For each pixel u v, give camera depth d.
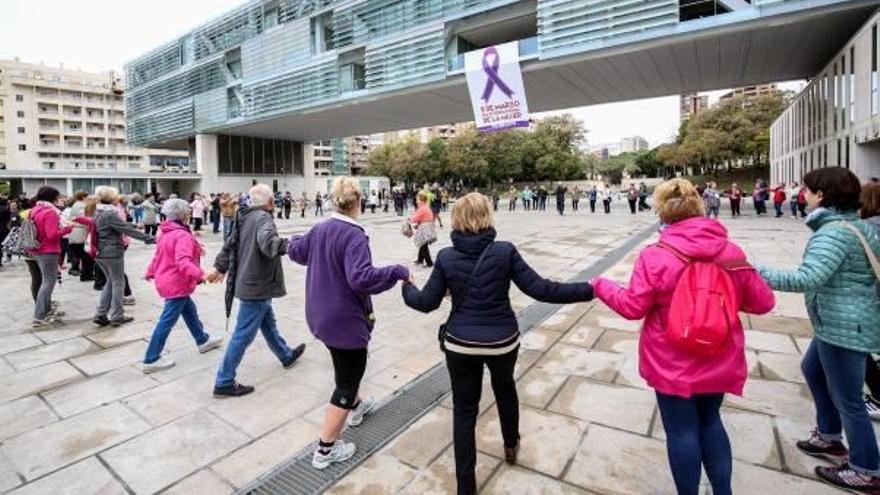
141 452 2.93
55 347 4.89
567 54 19.80
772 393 3.46
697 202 2.03
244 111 34.81
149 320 5.95
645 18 17.84
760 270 2.23
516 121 21.97
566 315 5.68
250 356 4.57
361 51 27.81
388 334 5.23
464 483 2.30
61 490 2.57
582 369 4.03
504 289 2.33
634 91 26.56
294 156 47.44
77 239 8.38
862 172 17.16
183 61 40.66
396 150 74.56
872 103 15.45
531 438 2.96
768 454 2.70
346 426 3.21
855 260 2.21
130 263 10.91
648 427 3.06
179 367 4.30
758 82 25.20
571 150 67.56
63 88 84.31
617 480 2.53
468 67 22.81
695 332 1.83
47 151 82.88
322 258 2.68
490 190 57.72
